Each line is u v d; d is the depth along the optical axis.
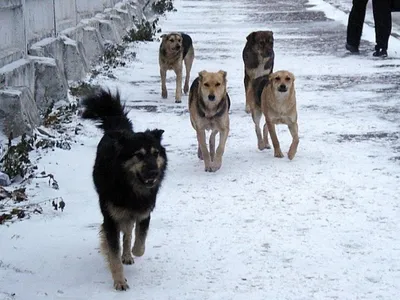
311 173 9.70
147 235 7.39
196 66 19.16
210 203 8.63
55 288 6.39
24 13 12.80
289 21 30.08
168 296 6.20
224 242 7.39
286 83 10.10
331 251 7.07
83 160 10.40
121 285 6.36
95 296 6.23
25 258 7.01
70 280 6.57
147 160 6.30
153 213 8.30
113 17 22.92
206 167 10.03
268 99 10.38
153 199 6.62
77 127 12.12
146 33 24.00
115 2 25.31
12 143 10.59
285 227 7.76
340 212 8.16
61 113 12.73
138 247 6.80
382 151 10.69
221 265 6.83
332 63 19.16
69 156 10.52
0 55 11.72
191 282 6.48
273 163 10.30
